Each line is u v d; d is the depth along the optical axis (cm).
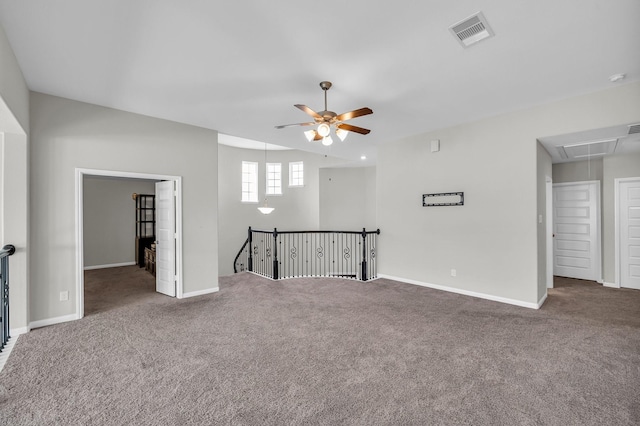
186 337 308
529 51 266
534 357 264
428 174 513
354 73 305
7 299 303
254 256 880
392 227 569
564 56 275
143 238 757
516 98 371
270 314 378
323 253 896
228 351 276
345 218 921
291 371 241
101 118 389
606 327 334
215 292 486
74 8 208
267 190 909
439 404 200
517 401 203
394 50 264
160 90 344
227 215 837
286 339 302
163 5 205
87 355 270
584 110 361
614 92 341
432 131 507
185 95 358
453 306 408
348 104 388
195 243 470
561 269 614
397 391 214
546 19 222
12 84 260
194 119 443
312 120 445
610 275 532
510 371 241
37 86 332
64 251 361
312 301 434
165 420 185
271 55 271
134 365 252
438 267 500
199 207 475
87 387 220
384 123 470
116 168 400
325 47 259
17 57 272
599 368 245
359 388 218
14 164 322
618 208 527
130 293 486
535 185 401
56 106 358
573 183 590
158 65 289
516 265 416
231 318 364
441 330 325
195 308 404
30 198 341
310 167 922
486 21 225
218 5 206
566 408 195
